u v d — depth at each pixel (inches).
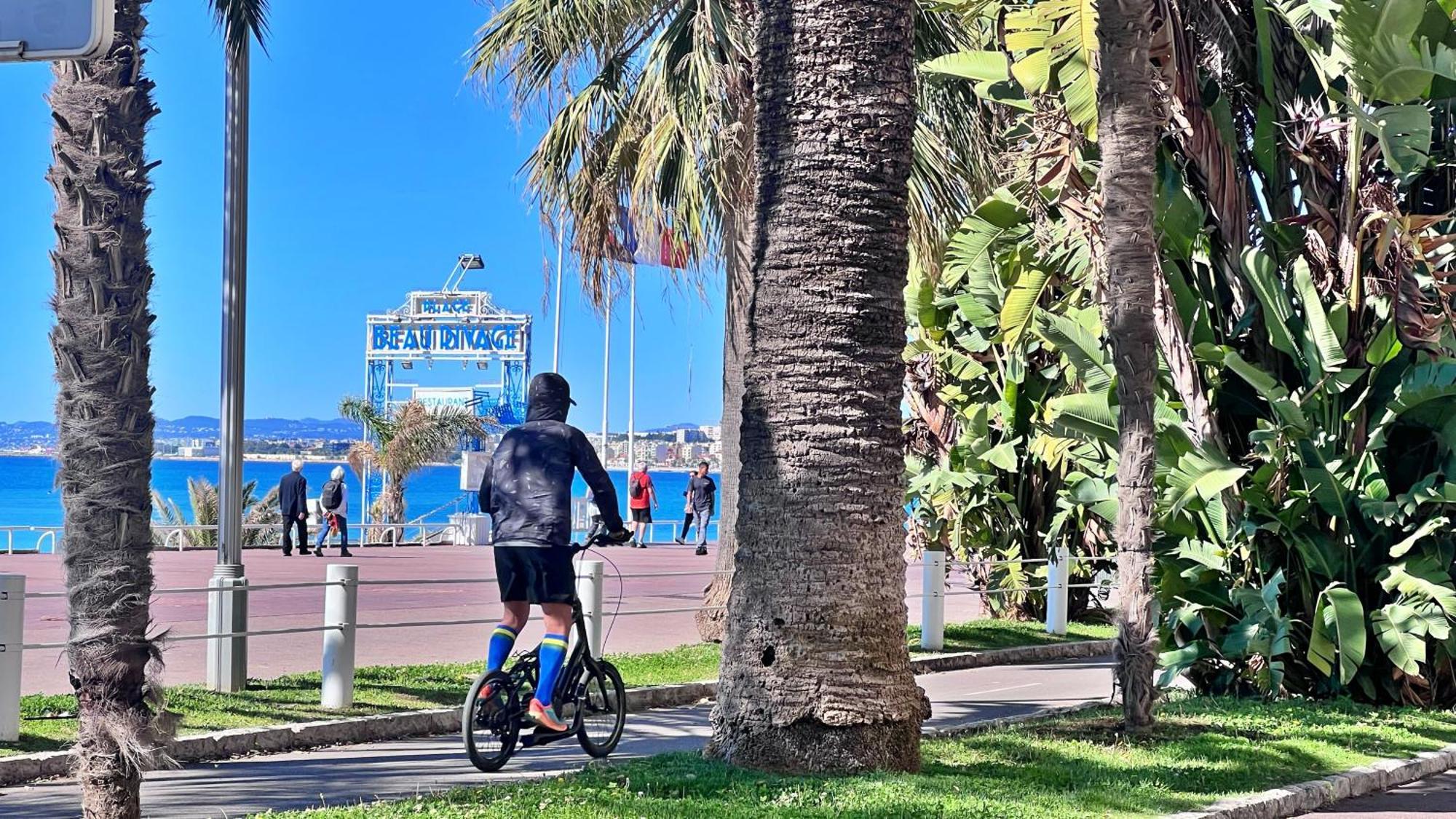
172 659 546.3
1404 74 442.0
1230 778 334.0
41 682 466.6
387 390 2829.7
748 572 316.2
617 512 343.9
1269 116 506.3
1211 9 482.9
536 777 336.2
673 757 324.2
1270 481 486.0
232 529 446.9
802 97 311.3
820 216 310.0
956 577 1199.6
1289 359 507.8
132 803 215.5
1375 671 489.1
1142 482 400.2
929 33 596.4
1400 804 340.2
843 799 279.3
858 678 309.9
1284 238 510.3
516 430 343.9
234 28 300.4
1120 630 402.9
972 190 608.7
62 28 157.8
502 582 341.7
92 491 211.6
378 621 721.6
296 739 383.6
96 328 211.0
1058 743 371.9
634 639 661.3
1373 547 487.8
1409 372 470.9
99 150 211.2
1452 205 512.1
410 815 263.3
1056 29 448.8
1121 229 397.4
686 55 570.6
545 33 577.0
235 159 453.7
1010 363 768.3
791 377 311.7
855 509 311.0
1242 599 485.4
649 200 568.7
